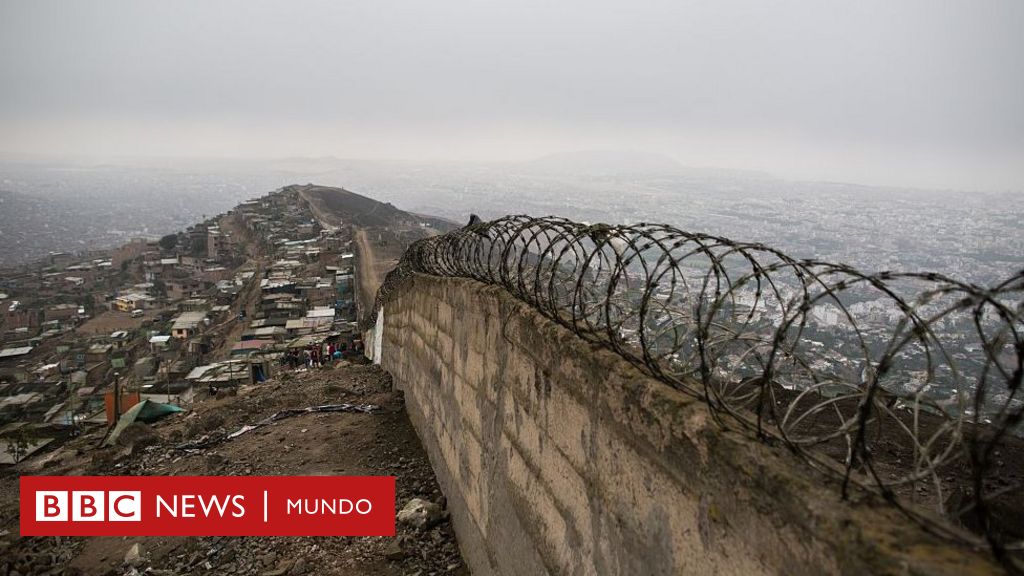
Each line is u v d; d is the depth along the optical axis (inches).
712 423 87.0
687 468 88.7
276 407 374.9
